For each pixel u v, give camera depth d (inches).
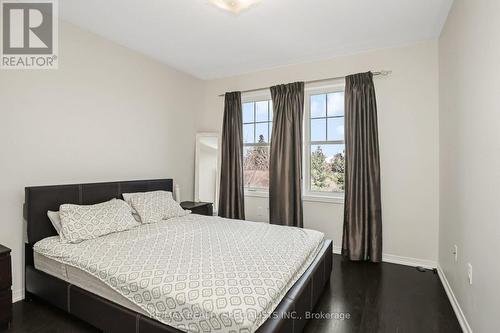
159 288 58.2
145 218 110.3
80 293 71.7
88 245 82.0
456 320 79.3
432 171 116.9
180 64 147.9
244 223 113.4
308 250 84.1
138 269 66.1
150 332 57.7
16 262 89.7
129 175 127.3
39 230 90.6
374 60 128.0
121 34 113.1
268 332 49.8
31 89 92.6
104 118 115.9
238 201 156.3
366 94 123.5
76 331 73.0
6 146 86.9
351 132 126.8
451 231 93.1
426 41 117.6
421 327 75.7
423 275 109.9
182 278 61.2
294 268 70.4
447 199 99.3
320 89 144.0
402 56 122.3
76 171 105.7
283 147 142.3
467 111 75.3
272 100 147.6
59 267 79.2
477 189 67.4
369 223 123.3
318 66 140.9
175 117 153.9
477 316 66.6
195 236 93.5
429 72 117.1
